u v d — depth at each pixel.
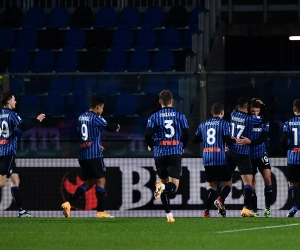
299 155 46.12
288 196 47.94
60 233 36.03
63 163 49.69
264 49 72.06
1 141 44.59
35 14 71.56
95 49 68.19
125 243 31.42
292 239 32.69
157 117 40.91
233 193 48.75
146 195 49.28
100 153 44.59
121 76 49.97
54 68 67.25
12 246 30.73
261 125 45.66
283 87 49.12
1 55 68.25
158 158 41.00
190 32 68.19
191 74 49.34
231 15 70.56
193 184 48.88
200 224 40.38
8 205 49.91
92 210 49.50
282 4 70.88
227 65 72.25
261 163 46.84
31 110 50.34
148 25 69.88
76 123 50.16
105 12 70.88
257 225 39.62
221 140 45.25
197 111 49.31
